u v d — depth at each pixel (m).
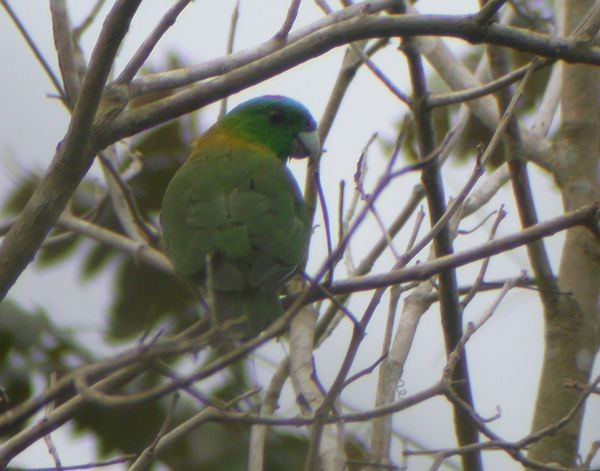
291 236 10.60
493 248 8.47
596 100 11.71
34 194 8.19
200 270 10.23
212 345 7.21
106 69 7.69
